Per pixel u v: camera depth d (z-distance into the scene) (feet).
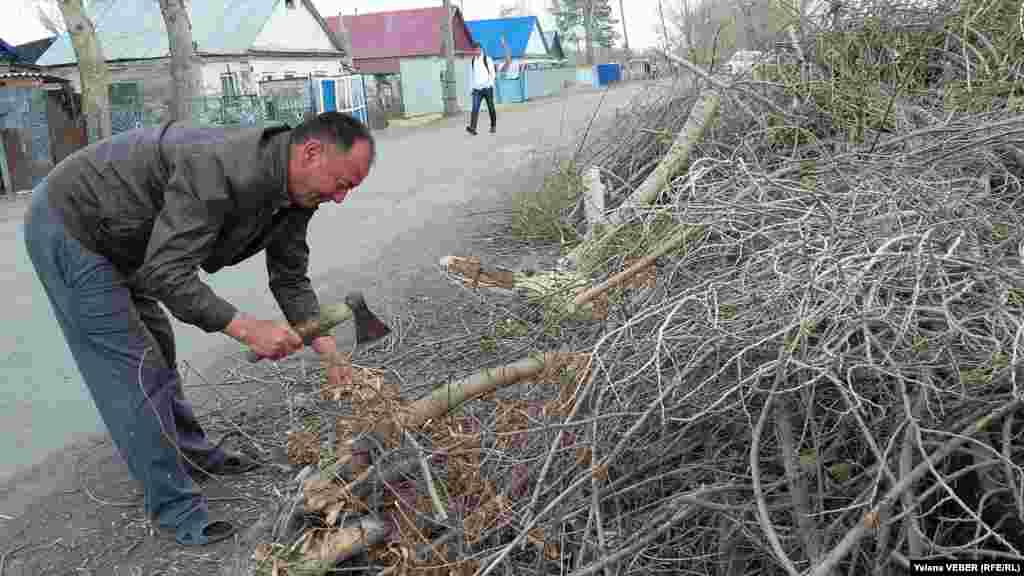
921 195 10.21
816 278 7.56
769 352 7.75
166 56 67.05
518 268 16.96
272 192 7.78
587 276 13.33
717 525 7.48
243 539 8.42
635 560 6.97
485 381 8.91
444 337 13.37
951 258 7.90
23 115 41.86
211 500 9.36
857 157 13.69
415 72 94.99
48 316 17.84
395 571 7.17
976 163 12.82
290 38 81.46
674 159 17.78
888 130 15.88
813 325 7.23
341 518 7.67
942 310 7.20
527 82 107.96
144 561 8.36
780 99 18.06
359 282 17.69
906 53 17.53
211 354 14.30
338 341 13.98
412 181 31.96
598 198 18.01
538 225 19.51
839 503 7.25
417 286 16.85
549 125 45.62
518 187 26.32
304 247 9.27
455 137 48.60
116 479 10.21
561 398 8.34
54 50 70.33
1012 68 15.85
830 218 9.26
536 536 7.18
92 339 8.07
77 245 7.84
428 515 7.76
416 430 8.47
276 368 13.08
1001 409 6.68
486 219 22.56
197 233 7.44
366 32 116.57
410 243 20.94
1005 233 9.87
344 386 8.98
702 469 7.70
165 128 8.02
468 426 9.30
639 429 7.73
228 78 72.08
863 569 6.98
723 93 18.25
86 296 7.91
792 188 11.25
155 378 8.36
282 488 9.45
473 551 7.55
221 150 7.45
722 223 10.85
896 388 7.26
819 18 19.12
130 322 8.17
